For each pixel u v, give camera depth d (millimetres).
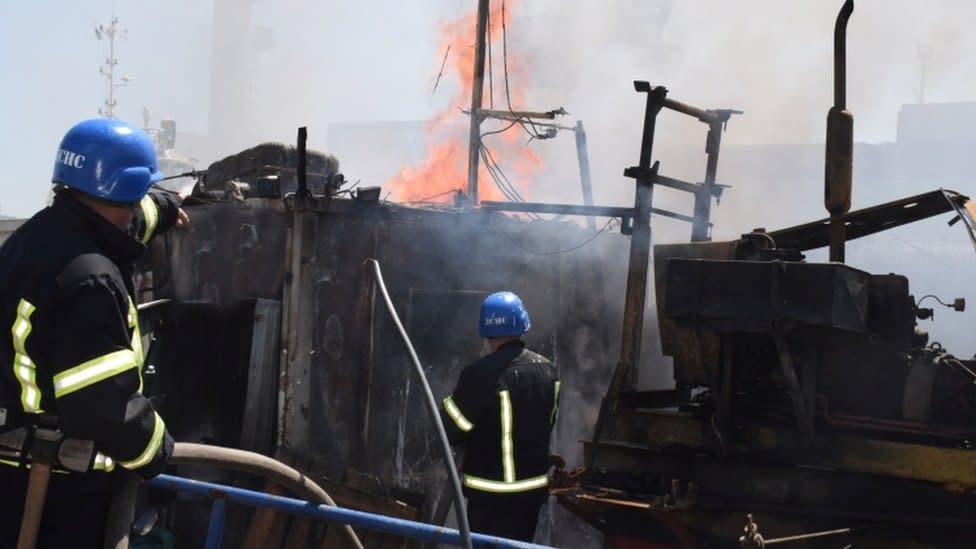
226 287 7332
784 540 5316
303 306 6883
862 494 5523
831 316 5219
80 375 2443
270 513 6477
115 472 2783
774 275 5387
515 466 4855
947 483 5207
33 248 2553
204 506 6805
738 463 5844
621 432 6387
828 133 6281
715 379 5895
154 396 7012
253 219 7234
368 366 7207
